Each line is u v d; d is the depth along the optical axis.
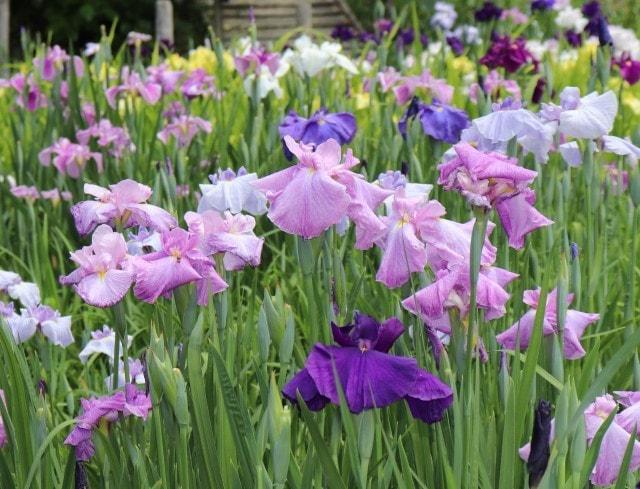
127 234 2.57
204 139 4.29
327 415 2.20
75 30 12.87
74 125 4.24
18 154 4.09
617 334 2.81
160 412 2.11
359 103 4.98
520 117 2.50
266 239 3.64
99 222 2.29
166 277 2.11
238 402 2.05
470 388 2.07
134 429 2.22
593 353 2.27
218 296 2.20
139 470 2.16
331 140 2.11
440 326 2.12
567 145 2.88
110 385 2.56
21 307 3.43
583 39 6.51
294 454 2.22
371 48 7.99
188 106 4.25
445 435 2.16
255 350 2.53
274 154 3.80
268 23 12.59
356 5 13.15
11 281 2.85
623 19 12.18
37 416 2.21
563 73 5.84
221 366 2.04
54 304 3.33
